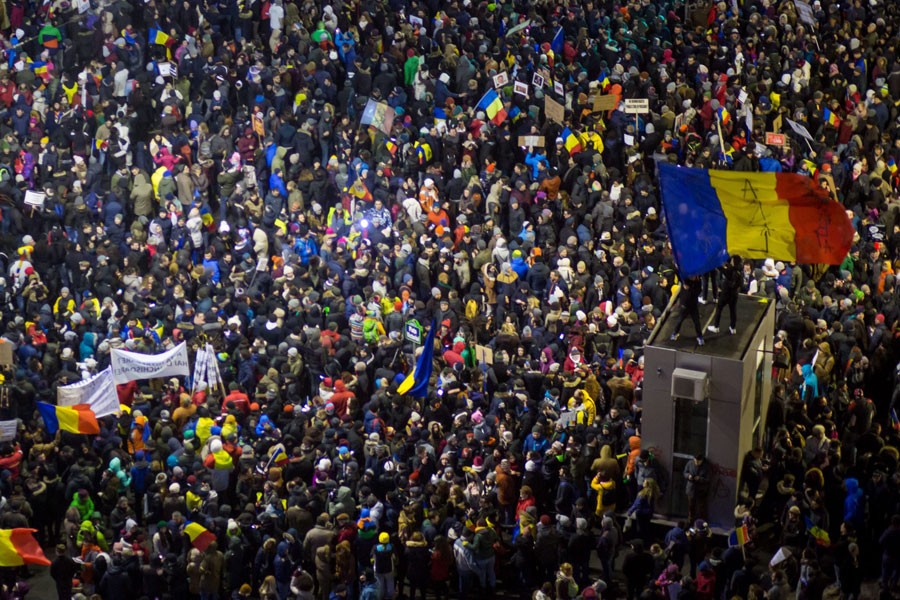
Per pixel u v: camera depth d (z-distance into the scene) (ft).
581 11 370.53
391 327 269.03
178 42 348.18
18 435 237.25
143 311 268.41
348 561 212.84
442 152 322.75
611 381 245.65
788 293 274.16
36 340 258.37
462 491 222.28
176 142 316.19
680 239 221.25
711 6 378.12
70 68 347.15
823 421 239.30
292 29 349.00
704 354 221.87
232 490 235.40
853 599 212.43
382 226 294.87
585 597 198.08
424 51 355.77
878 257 288.30
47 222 298.15
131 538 213.05
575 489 224.53
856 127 337.72
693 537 214.69
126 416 240.12
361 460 236.63
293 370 256.73
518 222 303.68
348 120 325.21
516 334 263.49
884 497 216.54
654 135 328.90
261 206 301.63
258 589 216.95
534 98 338.34
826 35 369.71
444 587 227.20
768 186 217.77
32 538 213.66
